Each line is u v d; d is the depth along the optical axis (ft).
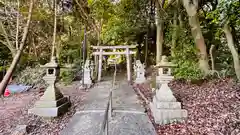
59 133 11.05
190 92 16.26
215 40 22.71
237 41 19.02
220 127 10.12
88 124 12.12
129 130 11.15
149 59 40.04
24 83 27.84
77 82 31.42
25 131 11.10
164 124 12.01
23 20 10.69
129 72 33.09
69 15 28.60
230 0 12.93
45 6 17.20
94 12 34.35
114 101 18.04
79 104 17.28
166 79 12.76
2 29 9.86
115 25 38.09
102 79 35.63
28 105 17.31
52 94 13.99
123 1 31.55
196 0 18.84
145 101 17.48
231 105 12.06
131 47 34.09
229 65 19.11
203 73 18.03
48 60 30.04
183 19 25.12
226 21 14.39
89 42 40.40
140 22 33.42
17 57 7.12
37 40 23.40
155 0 27.40
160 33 27.53
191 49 20.92
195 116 12.00
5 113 14.89
